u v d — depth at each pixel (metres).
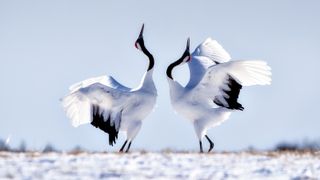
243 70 19.09
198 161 14.77
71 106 18.53
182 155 16.08
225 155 16.36
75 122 18.67
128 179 12.20
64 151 17.62
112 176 12.48
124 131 18.98
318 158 16.06
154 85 19.25
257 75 19.16
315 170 13.98
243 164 14.48
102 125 18.72
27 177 12.09
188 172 13.18
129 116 18.77
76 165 13.63
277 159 15.62
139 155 15.84
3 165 13.55
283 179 12.77
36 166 13.43
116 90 18.56
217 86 19.28
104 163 14.05
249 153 17.33
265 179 12.71
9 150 18.77
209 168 13.77
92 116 18.66
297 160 15.55
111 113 18.72
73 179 11.99
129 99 18.73
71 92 18.53
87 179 12.04
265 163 14.78
